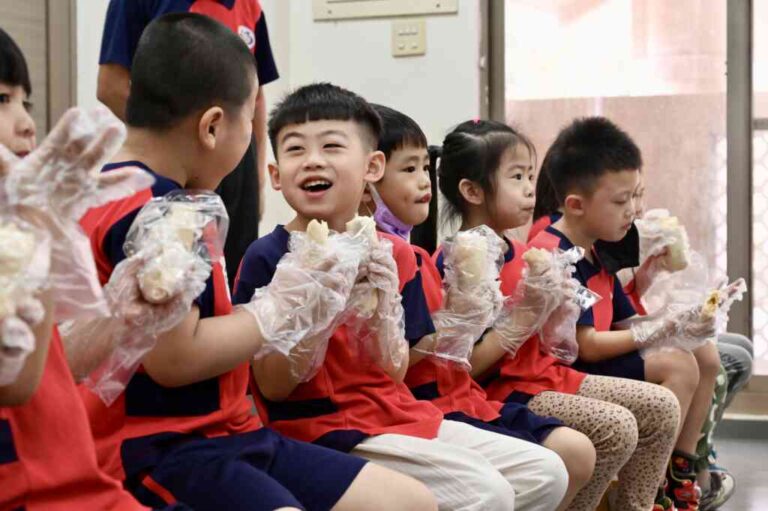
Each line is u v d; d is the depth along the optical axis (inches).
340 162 68.2
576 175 96.3
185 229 48.6
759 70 158.2
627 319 102.0
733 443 149.6
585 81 162.7
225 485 50.4
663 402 88.4
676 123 160.7
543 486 69.1
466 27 154.7
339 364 67.6
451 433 71.2
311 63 159.9
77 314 40.8
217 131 57.3
